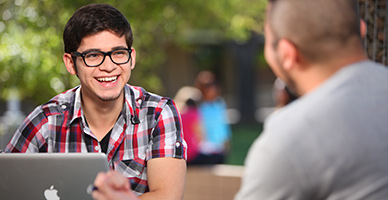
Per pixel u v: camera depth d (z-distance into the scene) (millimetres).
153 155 2260
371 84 1387
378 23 2566
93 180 1835
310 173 1312
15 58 5676
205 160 5922
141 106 2344
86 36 2152
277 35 1455
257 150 1387
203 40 15602
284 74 1504
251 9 9562
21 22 5883
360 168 1304
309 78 1458
